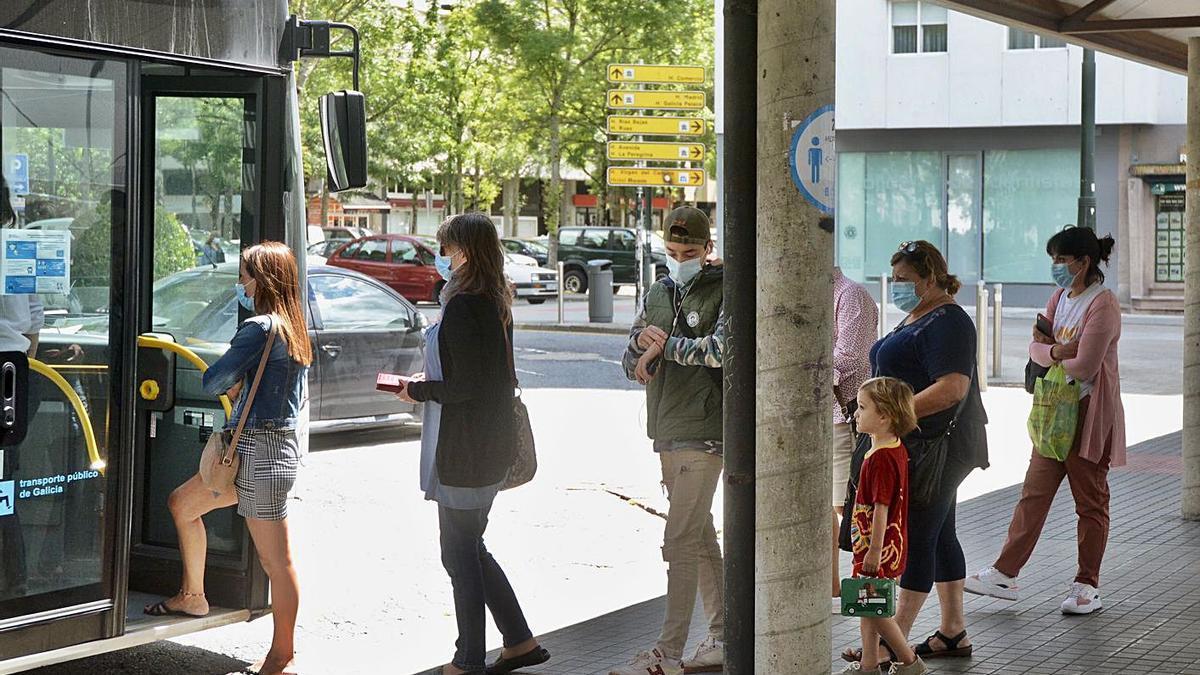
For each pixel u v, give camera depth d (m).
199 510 6.55
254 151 6.72
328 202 57.06
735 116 5.19
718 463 6.46
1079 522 7.78
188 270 6.86
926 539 6.50
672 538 6.51
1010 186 33.62
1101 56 32.34
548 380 19.67
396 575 8.77
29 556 5.85
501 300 6.37
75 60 5.88
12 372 5.72
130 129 6.09
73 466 5.98
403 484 11.67
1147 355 23.23
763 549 5.09
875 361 6.70
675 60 38.28
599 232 40.22
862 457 6.26
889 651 6.70
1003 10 10.41
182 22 6.28
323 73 37.56
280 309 6.40
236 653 7.14
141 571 6.98
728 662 5.27
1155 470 12.63
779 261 5.02
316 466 12.45
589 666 6.85
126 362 6.11
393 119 41.00
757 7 5.13
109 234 6.04
